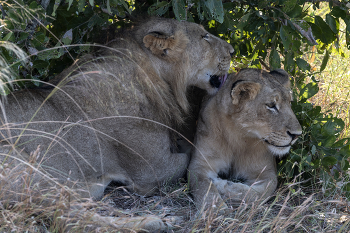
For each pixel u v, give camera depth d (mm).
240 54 7621
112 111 5285
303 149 5883
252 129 5590
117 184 5758
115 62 5480
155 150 5590
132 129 5410
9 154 4086
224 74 6285
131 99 5379
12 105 4715
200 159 5887
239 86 5438
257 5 6320
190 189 5617
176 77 5961
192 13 6887
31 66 5547
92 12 6109
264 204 5246
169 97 5945
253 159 5938
